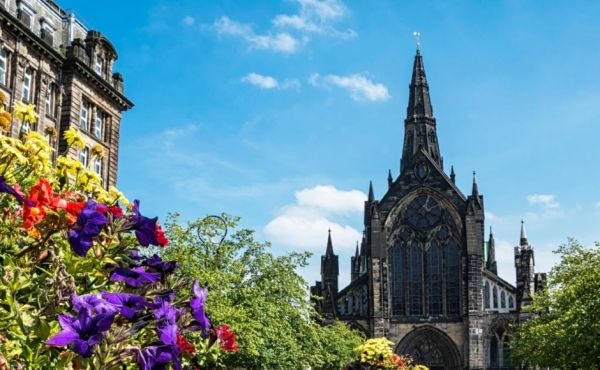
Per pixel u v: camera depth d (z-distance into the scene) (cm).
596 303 4759
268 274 4722
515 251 11300
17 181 1150
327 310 10550
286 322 4997
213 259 4188
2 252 970
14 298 842
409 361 6069
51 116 6059
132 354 791
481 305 10162
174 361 822
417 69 13538
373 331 10325
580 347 4912
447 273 10500
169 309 858
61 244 977
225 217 4509
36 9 6297
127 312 813
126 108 7200
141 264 976
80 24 7031
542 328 6231
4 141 1106
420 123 13262
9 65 5562
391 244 10712
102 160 6825
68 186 1218
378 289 10438
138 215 974
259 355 4394
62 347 817
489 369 10012
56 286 834
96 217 906
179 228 4075
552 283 7000
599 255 6078
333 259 10862
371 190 10888
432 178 10744
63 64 6216
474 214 10475
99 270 939
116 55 7088
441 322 10325
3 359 753
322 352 7669
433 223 10644
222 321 3731
